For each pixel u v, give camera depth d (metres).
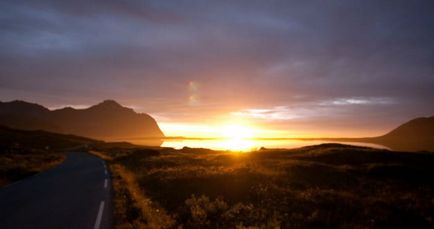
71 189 17.94
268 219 10.04
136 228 9.26
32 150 67.62
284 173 22.17
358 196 14.49
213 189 15.81
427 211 11.73
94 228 9.41
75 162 43.78
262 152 47.09
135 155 50.34
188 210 11.47
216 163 32.88
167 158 40.97
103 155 66.12
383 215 10.90
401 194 15.77
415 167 25.52
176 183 17.73
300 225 9.59
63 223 10.05
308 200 13.10
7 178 23.56
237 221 9.96
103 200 14.19
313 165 26.11
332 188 17.58
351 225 9.50
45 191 17.27
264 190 14.91
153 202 13.48
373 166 25.59
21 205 13.18
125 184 19.19
